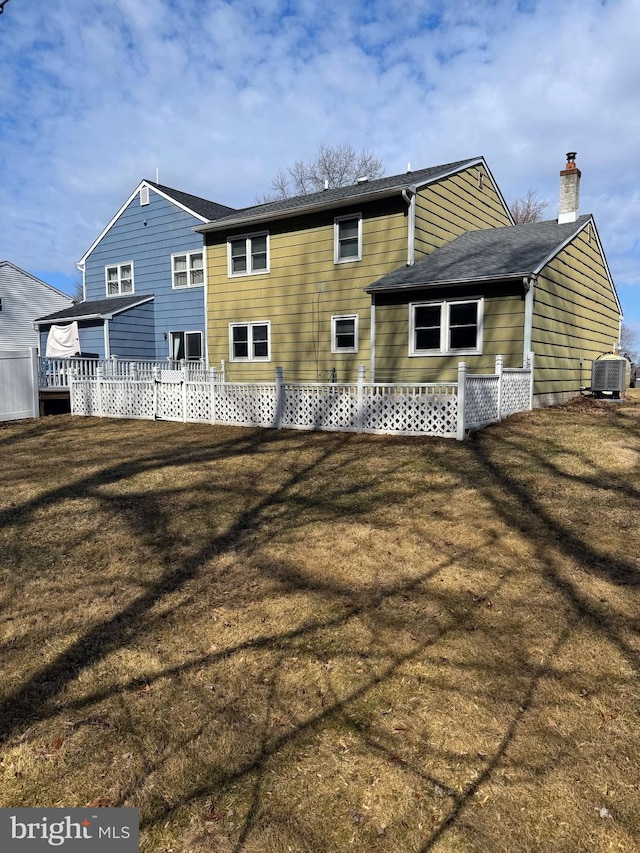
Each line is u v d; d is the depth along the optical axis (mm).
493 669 2920
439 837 1970
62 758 2369
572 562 4125
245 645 3193
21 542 4719
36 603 3699
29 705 2703
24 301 26172
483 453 7211
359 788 2189
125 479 6578
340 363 14000
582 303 14250
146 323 19344
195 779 2250
